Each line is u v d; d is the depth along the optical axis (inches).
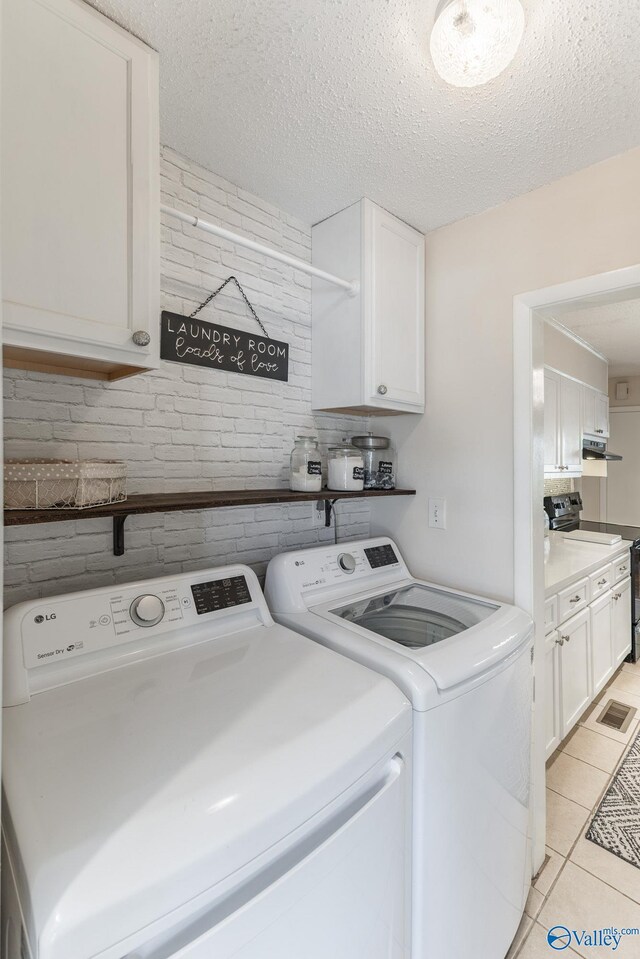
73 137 34.9
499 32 35.0
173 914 22.5
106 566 50.5
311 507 73.0
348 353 64.8
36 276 33.2
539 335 63.7
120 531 50.1
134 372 44.1
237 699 36.0
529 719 57.2
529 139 50.3
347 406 65.2
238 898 25.3
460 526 68.6
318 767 29.8
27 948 21.0
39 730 31.9
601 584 105.3
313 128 49.5
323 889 29.2
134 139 38.4
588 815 75.2
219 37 38.6
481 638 48.6
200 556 59.2
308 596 58.3
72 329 34.9
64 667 38.2
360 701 36.0
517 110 45.9
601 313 106.7
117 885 21.5
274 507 67.7
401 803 36.7
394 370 66.6
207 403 58.8
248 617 50.9
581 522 170.6
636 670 124.2
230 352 59.9
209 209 58.1
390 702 37.1
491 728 46.9
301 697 36.4
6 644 36.0
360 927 32.5
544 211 59.1
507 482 63.2
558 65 40.2
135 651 42.1
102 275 36.5
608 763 87.6
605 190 54.1
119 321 37.5
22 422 44.1
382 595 64.6
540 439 64.5
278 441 67.1
